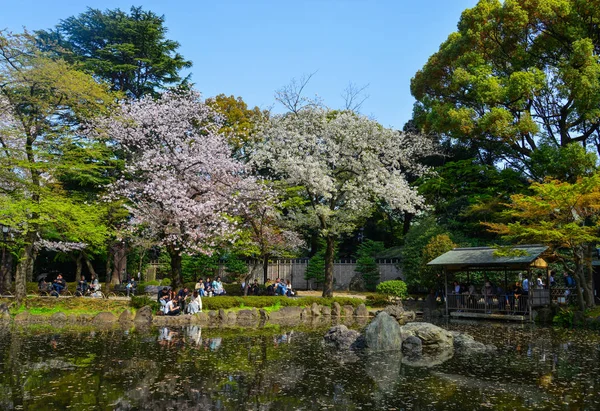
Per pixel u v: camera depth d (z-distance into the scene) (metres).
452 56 34.94
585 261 22.25
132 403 8.62
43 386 9.66
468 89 33.50
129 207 24.36
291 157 27.58
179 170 24.64
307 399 9.05
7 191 22.73
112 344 14.91
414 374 11.27
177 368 11.49
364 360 13.03
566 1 30.62
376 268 36.94
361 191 28.53
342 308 27.52
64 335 16.80
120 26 36.16
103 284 33.25
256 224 29.16
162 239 25.06
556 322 21.94
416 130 42.59
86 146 25.94
